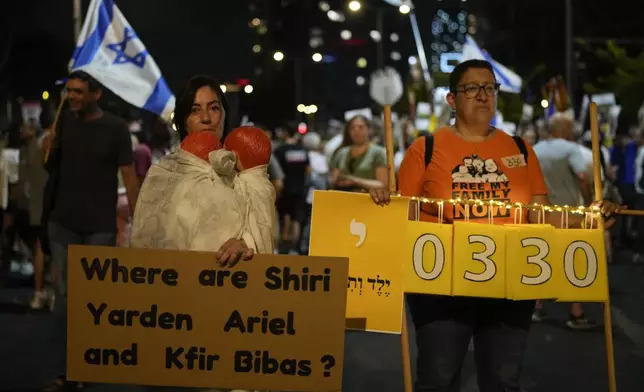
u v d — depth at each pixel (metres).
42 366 8.19
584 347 9.20
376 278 5.07
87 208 7.56
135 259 4.48
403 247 5.07
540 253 5.10
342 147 11.23
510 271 5.07
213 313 4.48
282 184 17.31
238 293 4.47
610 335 5.16
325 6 64.38
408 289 5.06
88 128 7.57
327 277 4.48
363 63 76.25
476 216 5.33
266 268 4.46
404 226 5.08
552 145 10.11
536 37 58.91
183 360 4.49
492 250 5.07
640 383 7.68
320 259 4.47
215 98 4.93
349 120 11.11
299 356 4.48
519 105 25.25
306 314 4.48
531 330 10.14
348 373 8.12
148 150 10.47
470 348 9.18
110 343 4.50
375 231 5.09
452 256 5.08
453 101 5.50
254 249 4.59
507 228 5.08
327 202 5.09
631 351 9.00
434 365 5.26
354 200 5.09
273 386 4.50
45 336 9.55
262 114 59.75
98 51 8.76
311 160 18.98
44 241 7.66
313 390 4.50
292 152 17.69
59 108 7.66
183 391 5.29
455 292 5.05
